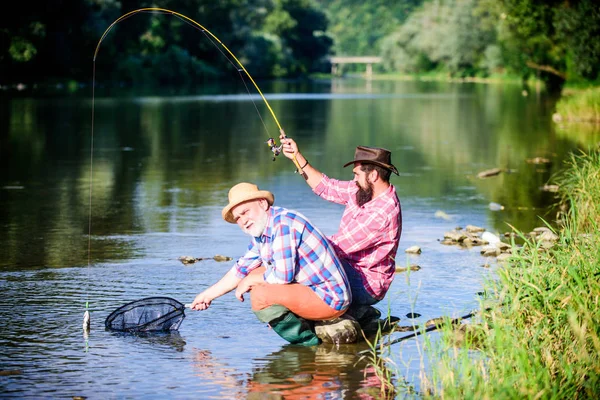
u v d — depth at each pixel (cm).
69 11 6141
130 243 961
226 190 1389
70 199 1283
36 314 684
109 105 3897
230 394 520
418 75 13075
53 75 6094
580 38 4300
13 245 944
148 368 566
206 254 907
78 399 509
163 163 1773
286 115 3478
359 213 666
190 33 8500
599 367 507
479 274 811
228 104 4203
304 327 624
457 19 10569
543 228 1002
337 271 620
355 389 528
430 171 1661
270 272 617
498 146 2152
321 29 13812
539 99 4741
